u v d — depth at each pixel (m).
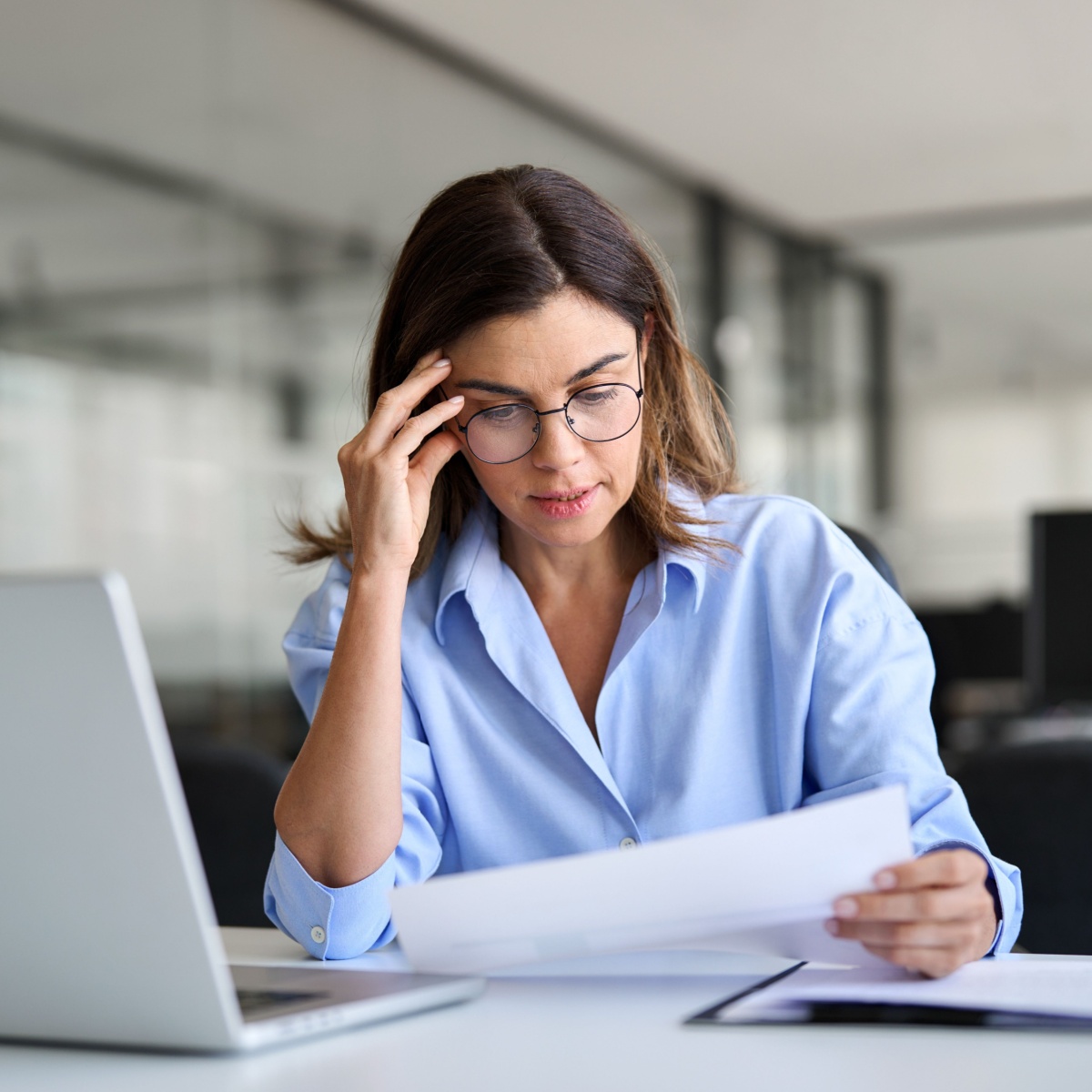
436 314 1.19
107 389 3.31
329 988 0.94
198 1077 0.76
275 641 3.70
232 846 1.75
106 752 0.74
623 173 6.19
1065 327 7.17
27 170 3.18
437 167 4.84
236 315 3.73
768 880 0.85
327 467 3.96
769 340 7.33
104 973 0.79
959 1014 0.82
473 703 1.30
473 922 0.90
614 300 1.16
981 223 7.34
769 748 1.28
